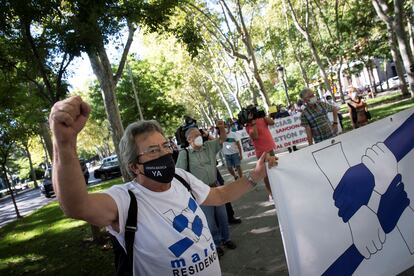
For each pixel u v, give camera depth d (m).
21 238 11.28
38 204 24.88
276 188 2.67
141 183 2.10
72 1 6.01
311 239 2.69
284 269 4.58
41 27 7.99
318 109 6.59
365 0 28.06
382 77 55.81
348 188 2.85
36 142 39.59
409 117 3.21
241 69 31.23
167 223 2.01
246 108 7.31
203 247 2.08
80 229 10.12
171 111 32.72
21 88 10.86
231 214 6.93
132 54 15.02
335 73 37.25
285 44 42.25
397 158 3.10
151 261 1.96
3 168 16.92
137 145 2.07
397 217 3.00
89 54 7.03
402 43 16.06
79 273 6.21
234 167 10.75
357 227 2.84
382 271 2.85
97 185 25.06
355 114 10.36
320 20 33.88
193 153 5.29
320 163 2.81
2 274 7.41
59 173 1.58
